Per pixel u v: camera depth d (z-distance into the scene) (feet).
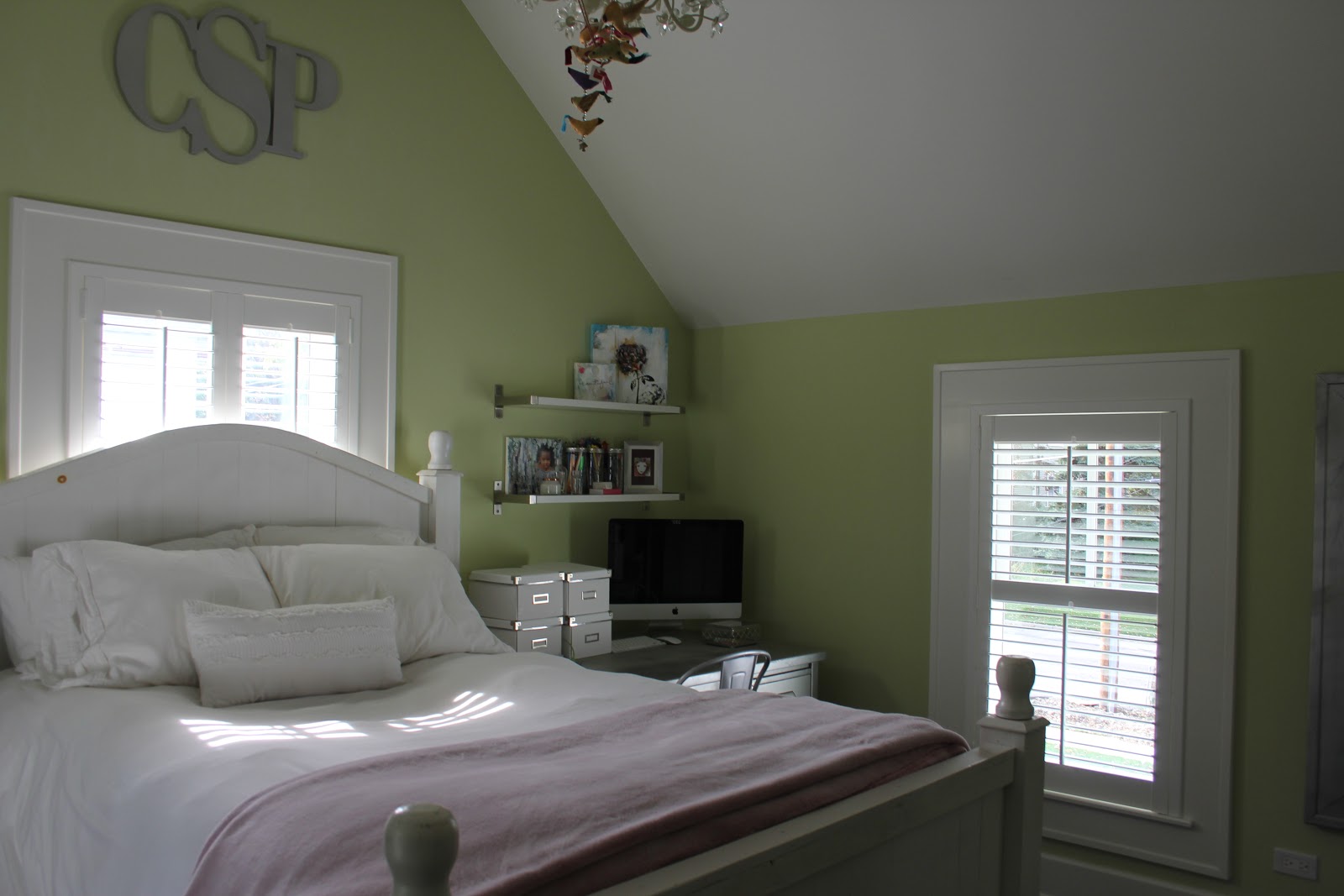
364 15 11.65
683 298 15.11
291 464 10.73
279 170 10.94
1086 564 11.66
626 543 13.67
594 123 6.51
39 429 9.36
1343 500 10.06
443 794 5.31
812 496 14.11
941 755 6.91
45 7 9.37
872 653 13.47
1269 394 10.56
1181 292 11.10
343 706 8.05
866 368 13.57
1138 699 11.30
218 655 8.07
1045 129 10.25
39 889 6.85
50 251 9.39
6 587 8.65
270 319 10.83
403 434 11.96
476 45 12.76
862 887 5.93
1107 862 11.49
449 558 11.82
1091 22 9.20
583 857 4.70
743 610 14.88
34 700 7.89
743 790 5.56
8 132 9.16
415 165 12.11
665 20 6.44
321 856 4.71
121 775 6.46
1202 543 10.94
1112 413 11.52
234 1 10.60
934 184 11.39
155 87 10.07
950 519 12.73
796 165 12.07
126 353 9.85
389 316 11.80
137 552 8.80
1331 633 10.14
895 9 9.91
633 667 11.84
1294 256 10.25
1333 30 8.39
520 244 13.23
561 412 13.78
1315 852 10.27
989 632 12.35
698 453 15.34
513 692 8.36
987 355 12.49
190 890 5.10
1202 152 9.75
